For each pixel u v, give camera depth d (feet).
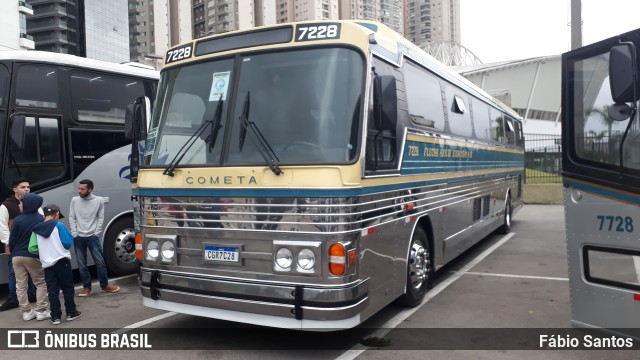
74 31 301.63
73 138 26.40
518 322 19.16
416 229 20.61
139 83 30.22
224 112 16.26
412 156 19.71
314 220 14.32
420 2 497.87
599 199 13.87
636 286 13.02
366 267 15.47
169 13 338.75
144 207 17.17
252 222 15.07
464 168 27.50
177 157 16.66
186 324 19.51
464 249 27.48
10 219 22.75
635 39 13.23
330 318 14.19
